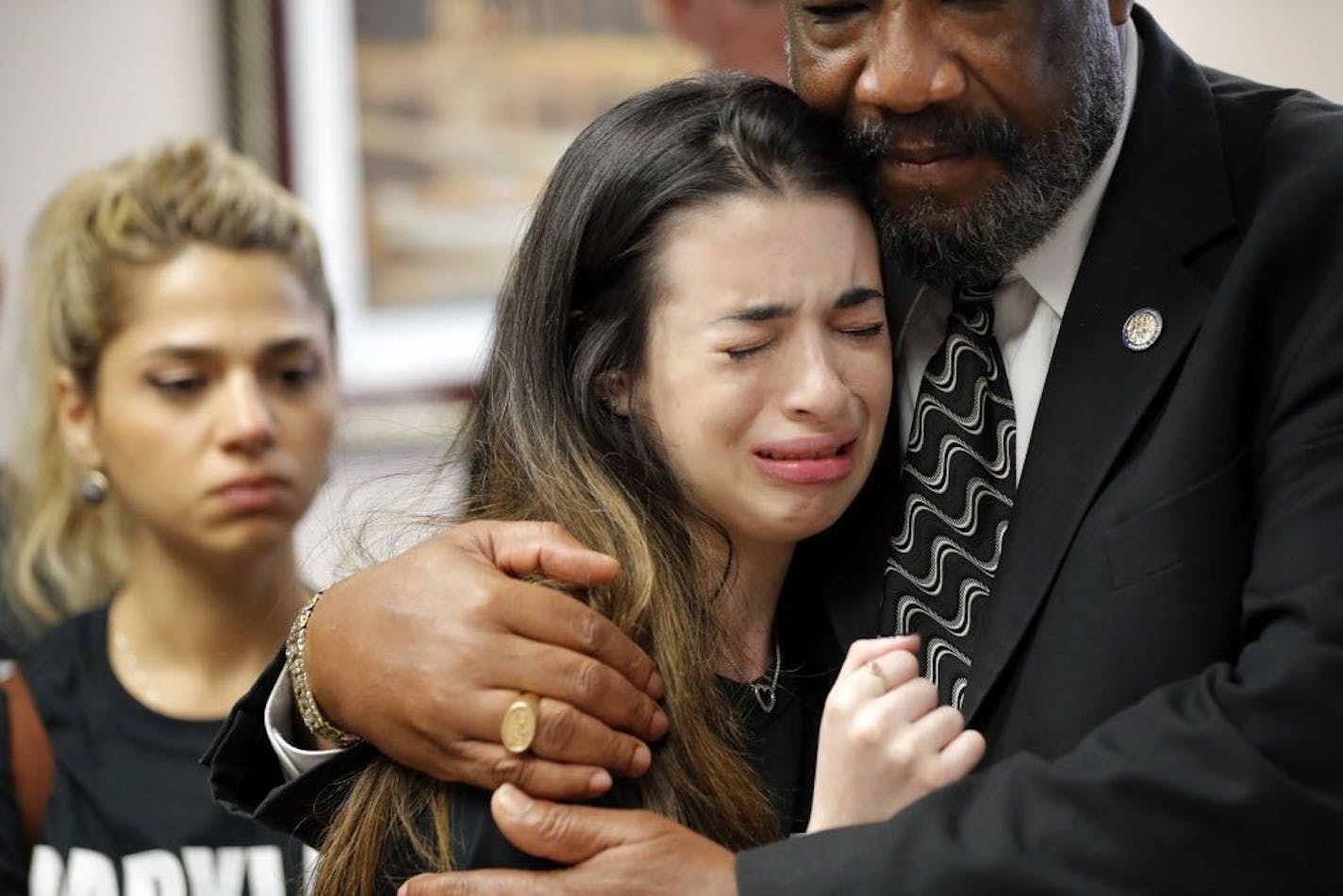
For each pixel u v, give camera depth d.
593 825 4.27
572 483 4.80
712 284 4.63
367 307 10.89
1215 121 4.94
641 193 4.74
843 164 4.76
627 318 4.78
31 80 10.56
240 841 6.38
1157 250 4.79
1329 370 4.43
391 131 10.85
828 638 5.15
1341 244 4.53
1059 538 4.67
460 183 10.89
